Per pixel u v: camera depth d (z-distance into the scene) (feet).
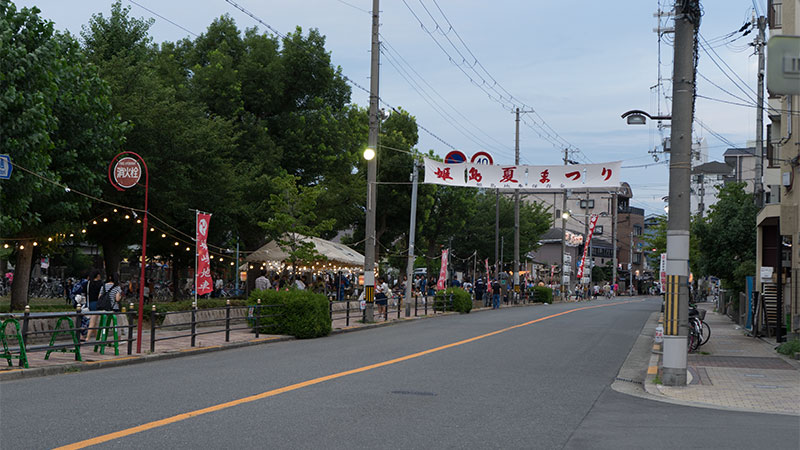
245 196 118.32
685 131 43.01
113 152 82.79
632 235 365.81
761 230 94.07
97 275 60.08
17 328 41.98
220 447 23.12
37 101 64.23
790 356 60.70
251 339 65.67
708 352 64.18
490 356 55.72
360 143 161.17
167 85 113.80
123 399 32.19
